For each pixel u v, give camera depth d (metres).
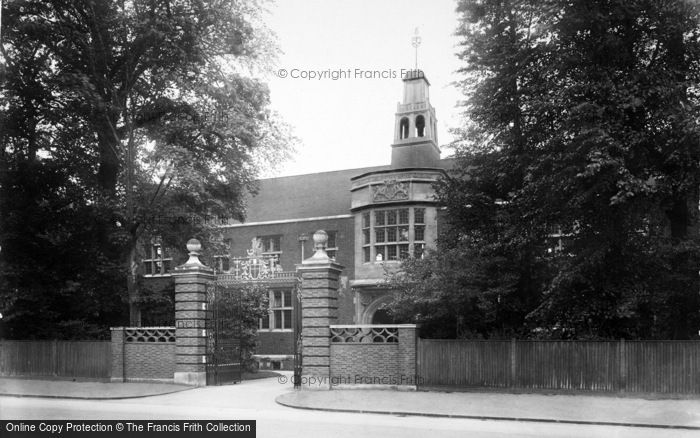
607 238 17.77
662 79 16.98
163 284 30.66
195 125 22.86
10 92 22.23
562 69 18.64
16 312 22.34
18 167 22.77
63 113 23.11
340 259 32.94
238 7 24.09
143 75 24.53
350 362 18.38
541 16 19.17
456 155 22.70
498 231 21.03
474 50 21.89
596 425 13.23
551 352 17.47
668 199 18.06
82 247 23.73
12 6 21.55
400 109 34.34
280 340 33.41
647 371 16.67
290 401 15.85
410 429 12.34
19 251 22.97
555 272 19.94
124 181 23.66
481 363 17.92
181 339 19.61
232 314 22.45
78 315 24.17
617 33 18.41
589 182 17.50
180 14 23.09
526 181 19.19
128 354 20.38
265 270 31.66
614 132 16.86
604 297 17.83
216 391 18.03
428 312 19.98
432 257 20.50
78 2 22.30
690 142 16.36
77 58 23.22
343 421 13.34
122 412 14.41
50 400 16.66
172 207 23.16
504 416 13.88
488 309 19.64
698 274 17.66
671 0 17.03
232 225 36.62
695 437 11.94
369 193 31.06
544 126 19.05
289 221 34.88
